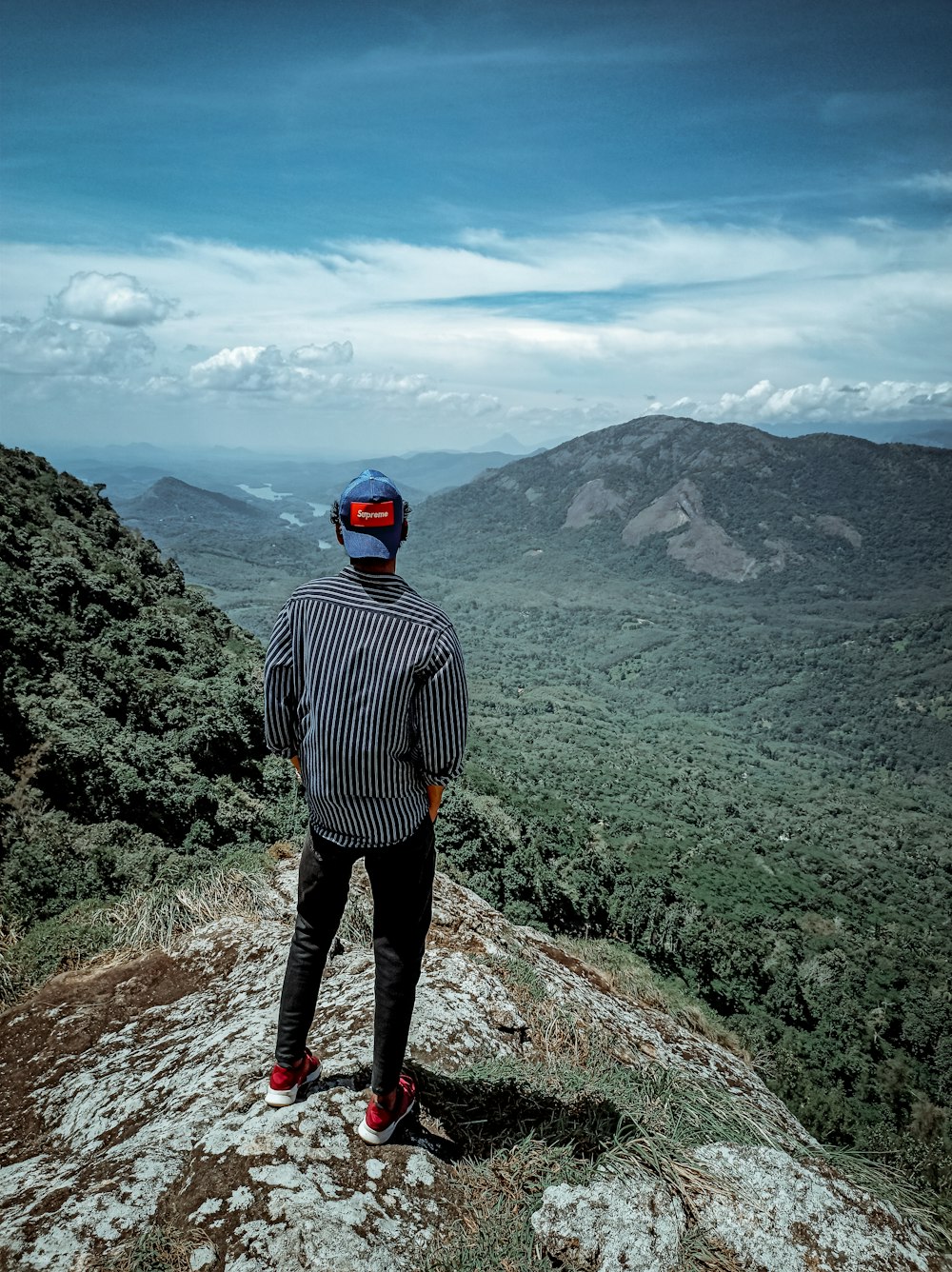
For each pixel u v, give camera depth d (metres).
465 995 3.43
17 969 4.61
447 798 30.75
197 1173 2.18
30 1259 1.93
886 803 198.88
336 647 2.02
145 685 25.05
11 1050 3.74
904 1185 3.00
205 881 5.57
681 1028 4.43
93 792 15.05
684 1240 2.32
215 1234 1.98
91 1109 2.93
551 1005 3.67
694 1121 2.84
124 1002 4.08
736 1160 2.69
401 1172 2.27
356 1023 3.04
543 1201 2.30
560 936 8.71
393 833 2.14
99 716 20.47
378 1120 2.30
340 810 2.11
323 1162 2.22
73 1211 2.08
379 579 2.10
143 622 32.81
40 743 15.16
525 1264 2.09
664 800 146.00
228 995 3.81
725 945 42.06
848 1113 19.84
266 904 5.32
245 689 26.58
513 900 26.70
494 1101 2.70
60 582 30.69
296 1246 1.93
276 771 23.23
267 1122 2.36
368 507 2.04
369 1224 2.06
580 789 130.38
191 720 23.55
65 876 9.05
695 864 94.38
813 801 190.88
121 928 4.94
